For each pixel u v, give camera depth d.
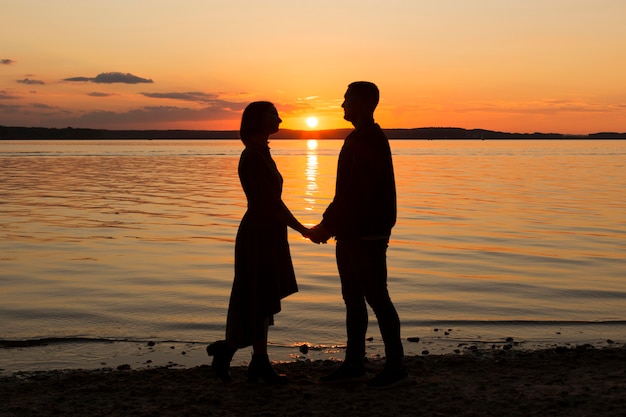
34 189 29.94
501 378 4.98
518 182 35.78
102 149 130.25
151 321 7.48
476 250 13.11
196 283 9.70
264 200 4.70
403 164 62.16
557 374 5.09
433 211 20.88
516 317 7.71
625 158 80.56
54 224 17.22
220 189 30.69
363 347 4.88
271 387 4.75
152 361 5.91
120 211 20.67
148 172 45.69
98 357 6.03
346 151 4.69
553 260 11.91
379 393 4.59
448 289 9.38
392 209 4.69
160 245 13.64
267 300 4.75
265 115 4.74
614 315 7.82
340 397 4.52
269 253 4.77
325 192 28.75
